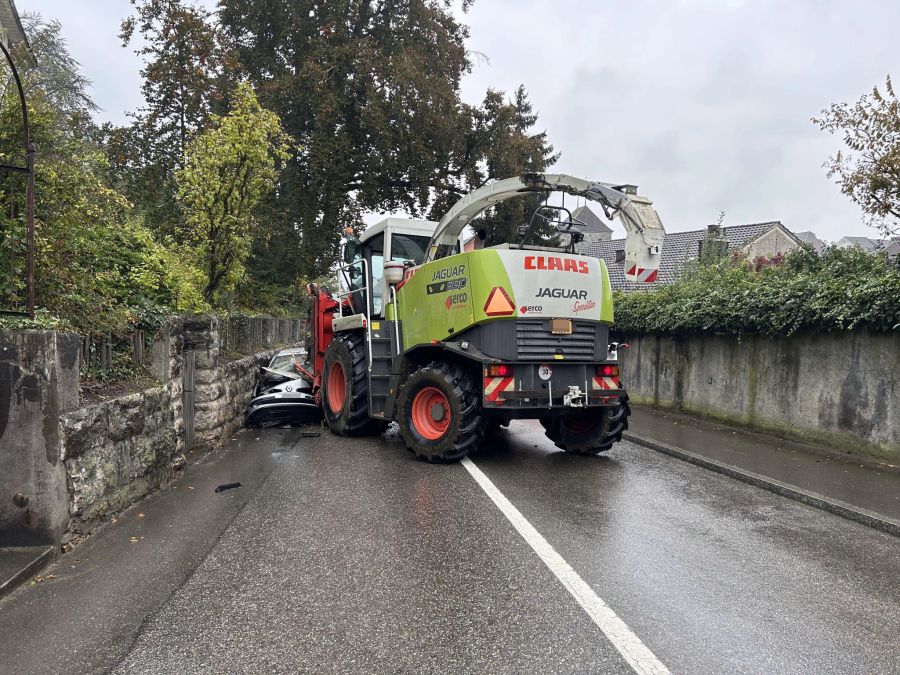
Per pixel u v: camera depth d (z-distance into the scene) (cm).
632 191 769
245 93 1090
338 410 952
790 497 621
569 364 744
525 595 370
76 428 444
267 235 1512
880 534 514
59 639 315
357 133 2219
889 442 736
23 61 578
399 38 2347
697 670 293
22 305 506
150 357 626
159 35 1858
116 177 1662
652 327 1190
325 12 2188
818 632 335
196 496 577
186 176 1079
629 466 750
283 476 660
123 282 719
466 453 729
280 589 374
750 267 1256
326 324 1070
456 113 2227
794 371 876
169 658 298
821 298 798
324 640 315
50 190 581
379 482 637
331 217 2222
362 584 382
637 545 463
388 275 827
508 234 2305
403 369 823
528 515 527
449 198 2417
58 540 419
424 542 457
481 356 707
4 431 407
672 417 1105
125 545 446
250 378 1089
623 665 295
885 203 846
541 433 998
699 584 395
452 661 297
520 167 2359
